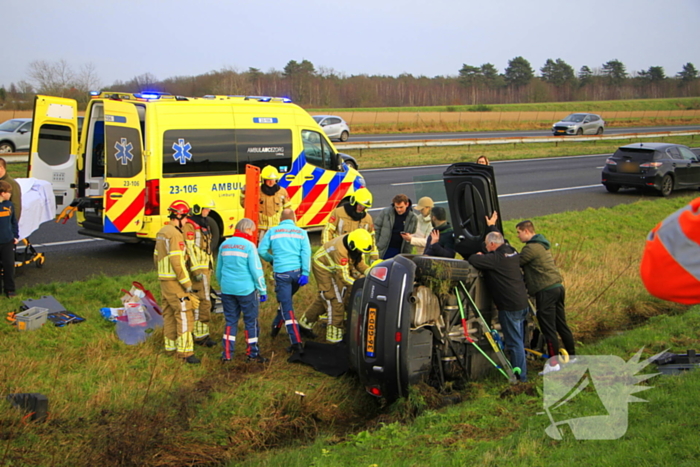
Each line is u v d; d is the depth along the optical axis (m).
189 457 4.46
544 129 47.53
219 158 9.77
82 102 44.56
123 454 4.33
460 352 5.54
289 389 5.53
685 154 17.92
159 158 9.12
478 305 5.68
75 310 6.98
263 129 10.29
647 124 56.28
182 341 6.00
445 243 6.80
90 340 6.26
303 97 75.81
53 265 9.02
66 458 4.23
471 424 4.66
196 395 5.23
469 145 29.53
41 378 5.34
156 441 4.57
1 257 7.14
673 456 3.66
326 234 7.33
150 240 9.34
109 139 8.66
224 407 5.14
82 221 9.91
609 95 106.31
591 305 8.16
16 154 17.95
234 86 59.94
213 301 7.44
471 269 5.58
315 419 5.26
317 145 11.12
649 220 14.13
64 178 9.59
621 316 8.07
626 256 10.80
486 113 60.69
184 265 5.96
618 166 17.44
